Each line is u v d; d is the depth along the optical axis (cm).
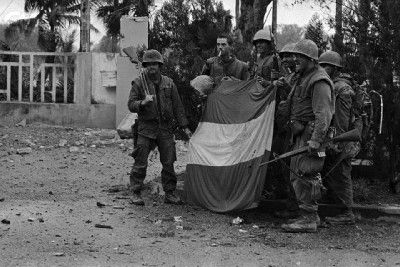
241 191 1193
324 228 1145
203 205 1236
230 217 1194
